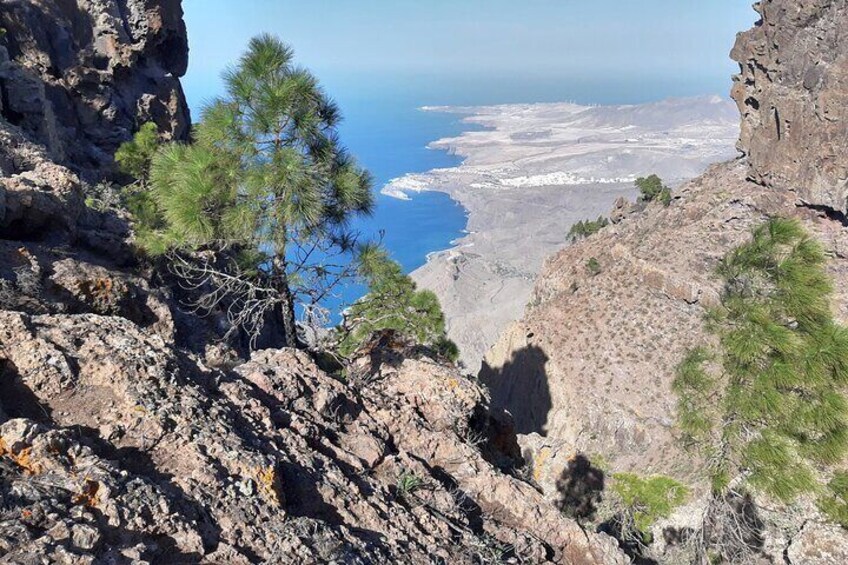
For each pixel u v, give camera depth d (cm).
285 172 1075
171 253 1591
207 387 813
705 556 1290
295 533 600
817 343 1043
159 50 5419
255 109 1088
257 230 1172
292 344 1316
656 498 4238
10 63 3138
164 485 583
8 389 636
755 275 1141
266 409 836
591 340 7369
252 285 1331
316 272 1289
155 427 650
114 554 466
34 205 1462
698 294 6906
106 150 4419
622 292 7712
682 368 1232
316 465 771
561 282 9275
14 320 705
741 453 1127
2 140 1945
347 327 1441
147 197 1958
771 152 7444
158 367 742
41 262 1298
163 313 1501
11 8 4009
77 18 4616
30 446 523
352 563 590
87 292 1308
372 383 1275
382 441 960
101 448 606
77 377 680
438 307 1917
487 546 795
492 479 1001
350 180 1209
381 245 1370
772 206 7388
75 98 4325
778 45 7212
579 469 2303
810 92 6775
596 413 6619
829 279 1098
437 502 865
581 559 926
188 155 1192
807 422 1062
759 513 1697
